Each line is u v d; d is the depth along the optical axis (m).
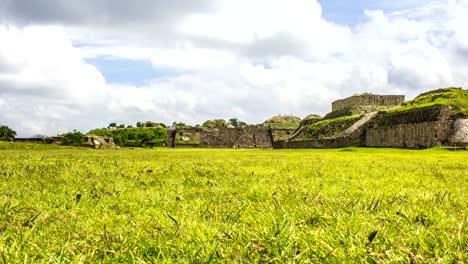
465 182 16.42
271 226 6.57
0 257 4.84
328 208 8.49
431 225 6.78
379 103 145.12
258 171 21.97
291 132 188.25
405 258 4.95
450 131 84.38
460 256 4.92
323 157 49.38
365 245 5.50
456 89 119.69
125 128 198.12
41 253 5.28
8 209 8.53
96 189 13.10
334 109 161.50
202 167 25.91
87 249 5.48
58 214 8.37
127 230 6.62
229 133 188.75
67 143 140.75
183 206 9.13
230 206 9.03
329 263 4.99
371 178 17.86
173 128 196.12
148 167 25.77
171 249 5.48
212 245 5.43
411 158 46.38
